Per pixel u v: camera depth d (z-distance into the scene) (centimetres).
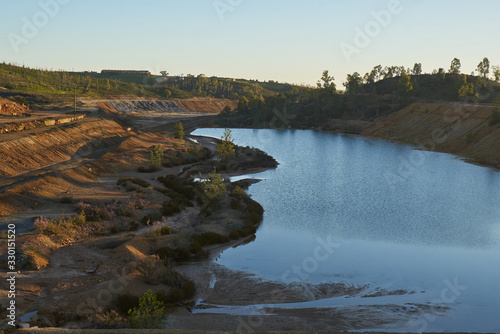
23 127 7375
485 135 10481
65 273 2438
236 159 8431
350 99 19600
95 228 3316
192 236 3456
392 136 14700
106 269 2564
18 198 3597
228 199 5019
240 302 2392
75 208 3672
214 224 3909
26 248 2545
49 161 6062
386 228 4156
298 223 4288
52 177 4547
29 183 4034
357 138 14950
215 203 4475
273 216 4553
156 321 1848
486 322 2181
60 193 4191
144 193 4653
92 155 7262
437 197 5653
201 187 5441
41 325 1728
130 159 7150
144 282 2386
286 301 2430
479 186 6444
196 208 4597
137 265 2564
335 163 8856
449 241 3750
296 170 7831
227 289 2595
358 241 3709
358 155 10244
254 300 2431
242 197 5038
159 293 2247
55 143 6975
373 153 10681
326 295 2541
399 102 19062
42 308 1902
